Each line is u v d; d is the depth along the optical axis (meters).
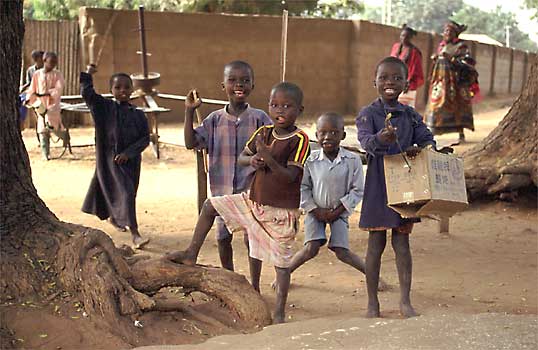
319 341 3.77
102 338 3.99
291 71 20.00
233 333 4.27
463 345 3.59
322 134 5.11
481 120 21.23
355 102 21.03
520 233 7.41
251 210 4.49
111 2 24.41
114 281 4.23
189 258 4.59
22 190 4.60
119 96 6.39
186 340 4.11
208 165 5.15
